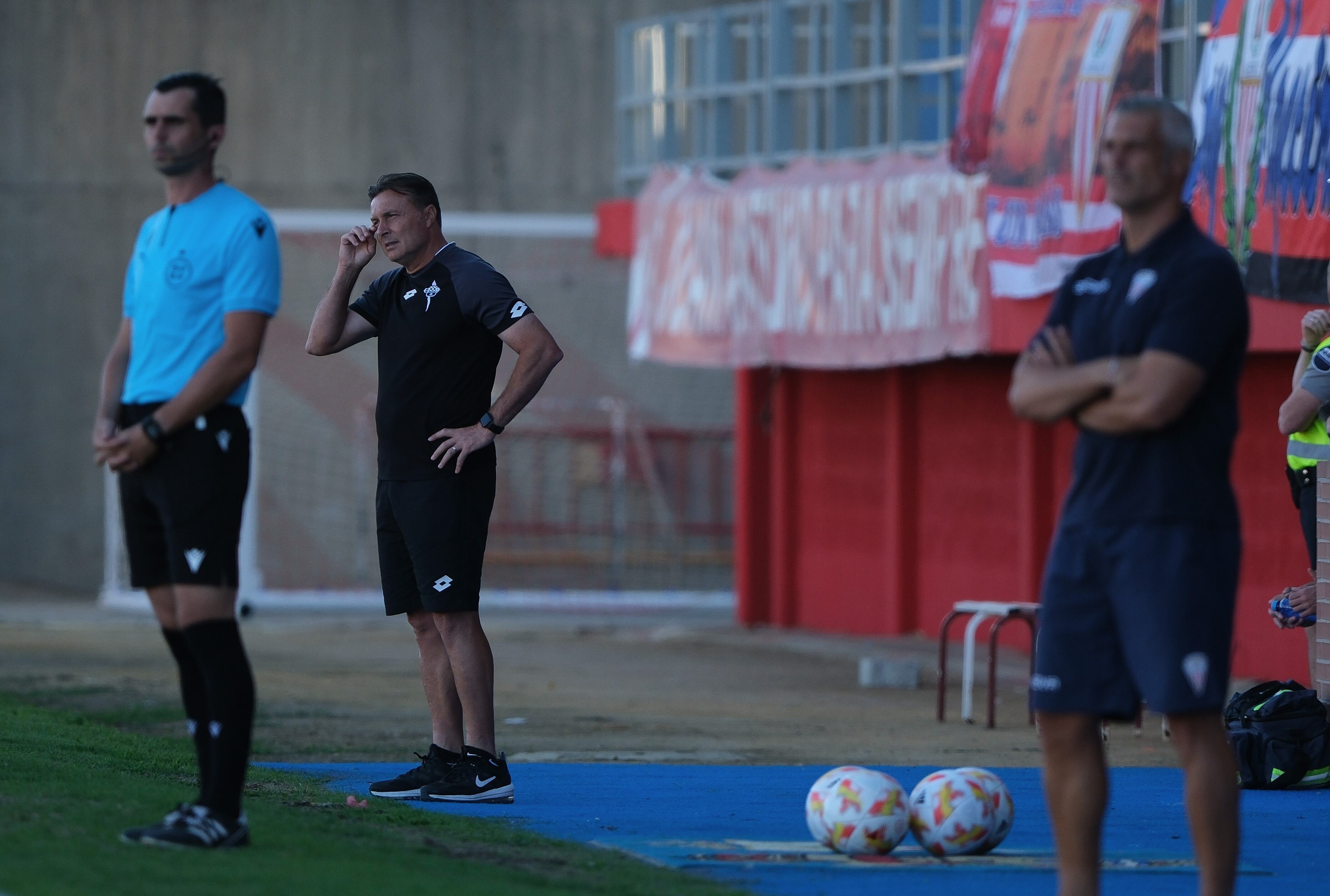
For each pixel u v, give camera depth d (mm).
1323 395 27266
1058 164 47000
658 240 65188
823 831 19422
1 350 83562
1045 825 21953
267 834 17969
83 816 18141
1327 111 37969
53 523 83438
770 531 67938
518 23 89562
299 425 84500
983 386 59000
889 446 62625
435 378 22766
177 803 19672
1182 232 14992
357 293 85438
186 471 17125
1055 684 15109
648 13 90688
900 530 62219
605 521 87188
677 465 88500
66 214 84188
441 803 23312
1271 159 39750
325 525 84375
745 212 60625
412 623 23984
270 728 35719
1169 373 14367
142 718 36250
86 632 62562
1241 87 40844
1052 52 47812
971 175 50906
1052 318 15539
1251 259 40469
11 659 51250
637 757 30938
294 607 73500
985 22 50531
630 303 66875
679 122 70625
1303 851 20797
